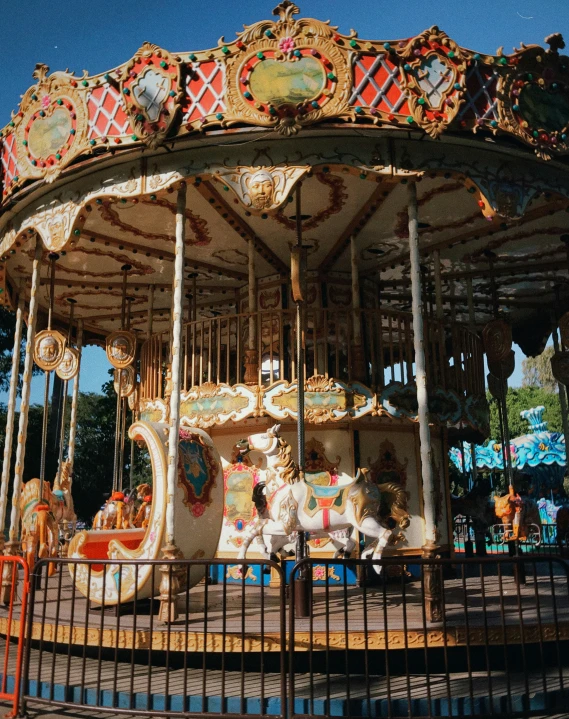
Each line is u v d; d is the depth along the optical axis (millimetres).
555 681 6434
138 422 8508
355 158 8477
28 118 9562
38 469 30812
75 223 9359
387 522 8602
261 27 8203
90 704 5930
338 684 6395
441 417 11000
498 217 8836
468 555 13805
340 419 10438
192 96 8406
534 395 52844
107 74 8719
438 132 8234
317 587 10336
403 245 12305
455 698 5820
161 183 8711
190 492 8391
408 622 7105
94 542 9273
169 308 15977
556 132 8945
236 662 7023
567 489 30594
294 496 8516
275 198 8461
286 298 13383
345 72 8180
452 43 8273
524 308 16297
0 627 8273
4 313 27594
